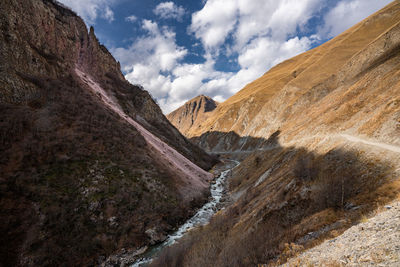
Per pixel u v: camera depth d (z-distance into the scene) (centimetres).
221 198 4181
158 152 4416
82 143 2925
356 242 832
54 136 2695
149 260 2181
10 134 2327
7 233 1753
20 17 3431
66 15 5559
